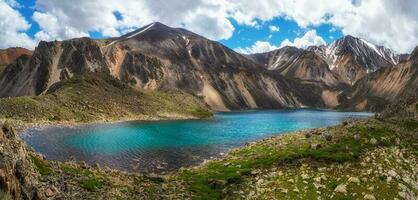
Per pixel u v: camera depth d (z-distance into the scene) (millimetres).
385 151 43312
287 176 38406
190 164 70375
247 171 41062
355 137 47281
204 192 35125
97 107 193625
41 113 160625
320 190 34781
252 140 109125
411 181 36969
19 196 21750
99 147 91000
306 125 177750
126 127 150000
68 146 90938
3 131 26766
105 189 31094
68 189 28750
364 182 36031
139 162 72062
